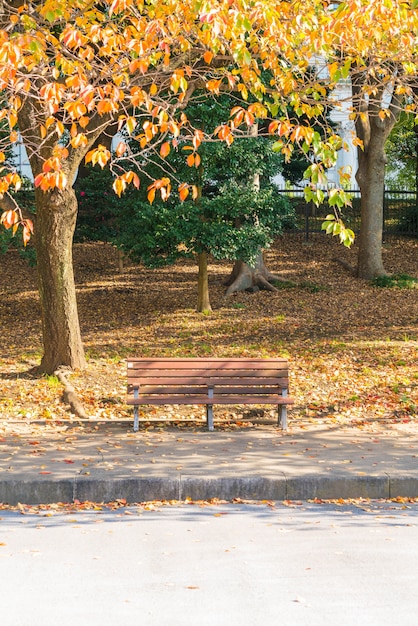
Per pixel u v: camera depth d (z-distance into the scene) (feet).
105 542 24.34
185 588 20.12
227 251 65.57
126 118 29.37
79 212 80.79
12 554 23.12
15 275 86.69
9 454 33.27
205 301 71.51
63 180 27.73
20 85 29.09
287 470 30.68
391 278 81.15
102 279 84.12
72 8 37.24
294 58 38.78
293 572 21.35
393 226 101.96
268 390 39.70
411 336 61.98
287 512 27.94
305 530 25.55
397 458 32.76
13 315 72.23
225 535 25.07
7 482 28.99
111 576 21.13
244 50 32.91
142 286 81.15
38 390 45.37
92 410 42.63
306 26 34.65
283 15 35.42
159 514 27.68
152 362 39.22
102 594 19.71
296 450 34.27
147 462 31.96
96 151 28.45
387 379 48.47
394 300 75.00
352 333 63.41
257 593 19.69
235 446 35.04
